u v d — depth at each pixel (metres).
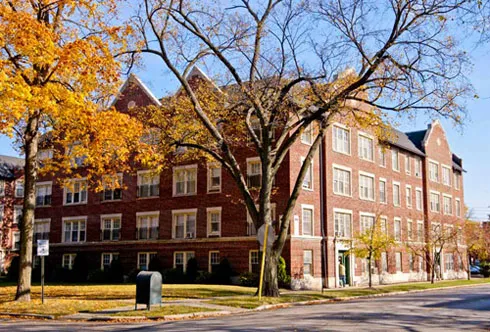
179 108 27.17
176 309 19.08
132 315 17.69
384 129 25.23
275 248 25.11
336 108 23.17
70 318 17.58
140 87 43.56
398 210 48.50
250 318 17.12
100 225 44.94
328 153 39.47
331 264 37.91
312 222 37.28
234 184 38.06
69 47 19.09
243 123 27.80
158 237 41.38
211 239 38.28
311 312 19.20
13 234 57.91
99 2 21.20
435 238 47.88
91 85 20.22
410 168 52.00
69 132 22.08
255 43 24.72
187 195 40.28
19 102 17.33
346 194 41.16
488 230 64.88
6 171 58.28
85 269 44.28
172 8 23.86
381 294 31.66
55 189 48.56
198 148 27.00
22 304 20.62
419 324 15.22
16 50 18.62
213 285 34.34
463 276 59.06
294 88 24.77
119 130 21.34
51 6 21.42
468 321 16.28
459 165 64.06
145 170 42.75
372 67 21.91
